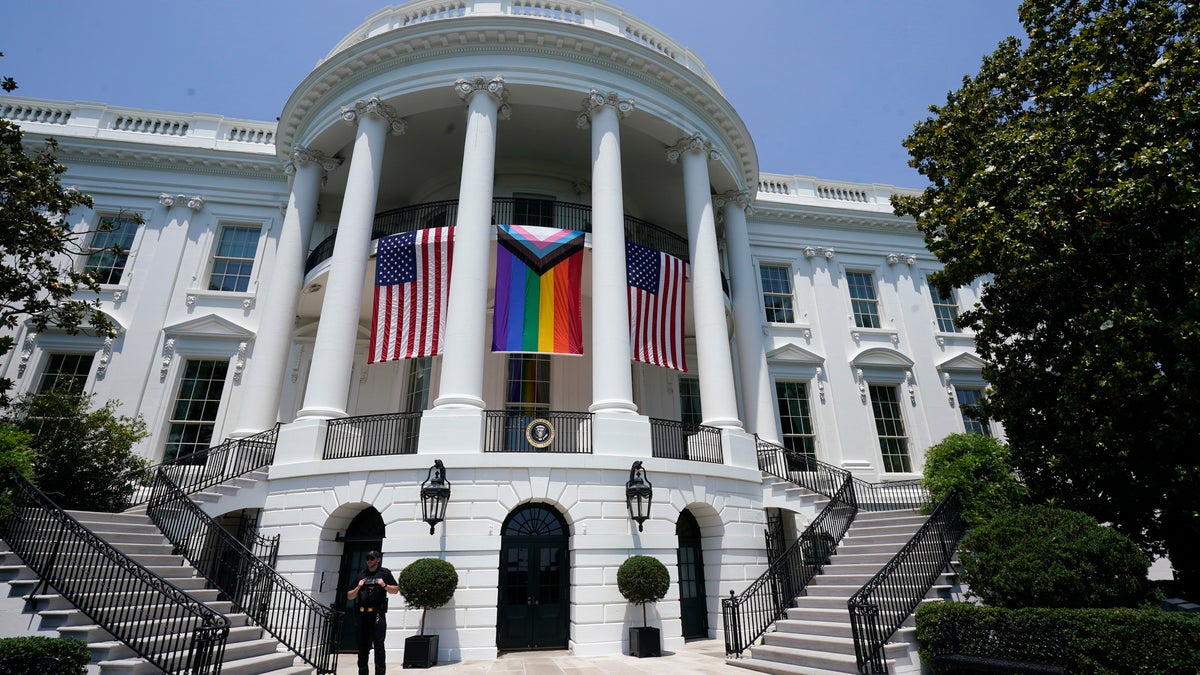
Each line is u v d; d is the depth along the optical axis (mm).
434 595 10141
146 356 17500
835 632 9578
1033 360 11344
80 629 7609
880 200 24672
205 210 19625
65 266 18000
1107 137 9547
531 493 11719
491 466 11625
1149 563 8438
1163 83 9117
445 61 15492
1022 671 7023
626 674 9211
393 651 10500
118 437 13602
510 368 16969
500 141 18078
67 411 13273
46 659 5957
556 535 12258
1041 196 9875
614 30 17031
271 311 15734
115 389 16969
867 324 22859
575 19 17141
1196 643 6887
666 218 22156
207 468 14047
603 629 11234
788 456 17891
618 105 15703
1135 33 9781
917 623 8891
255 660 8438
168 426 17047
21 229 11062
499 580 11664
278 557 11695
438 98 15609
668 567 12078
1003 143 10820
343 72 16188
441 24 15164
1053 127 10117
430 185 19562
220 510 12258
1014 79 11961
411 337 13562
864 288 23484
